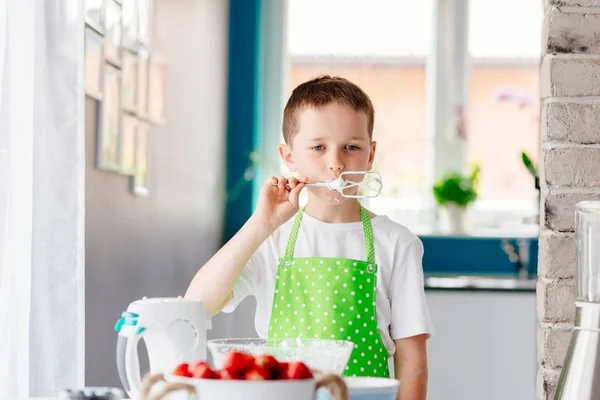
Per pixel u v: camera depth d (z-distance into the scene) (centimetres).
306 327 170
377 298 173
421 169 501
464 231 490
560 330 195
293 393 103
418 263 177
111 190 258
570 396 150
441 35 503
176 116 347
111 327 262
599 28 195
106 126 246
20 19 171
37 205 182
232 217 490
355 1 505
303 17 504
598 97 195
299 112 174
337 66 505
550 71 195
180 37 352
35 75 180
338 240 177
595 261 151
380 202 497
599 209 151
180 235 357
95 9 230
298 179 168
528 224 492
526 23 501
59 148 183
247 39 491
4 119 164
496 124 502
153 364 136
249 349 128
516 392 373
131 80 274
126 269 276
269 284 177
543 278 197
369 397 117
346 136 171
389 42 504
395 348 175
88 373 238
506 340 374
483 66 504
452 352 375
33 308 182
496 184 500
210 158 428
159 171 319
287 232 180
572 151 195
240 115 491
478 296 375
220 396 103
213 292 164
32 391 181
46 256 183
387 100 504
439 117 503
